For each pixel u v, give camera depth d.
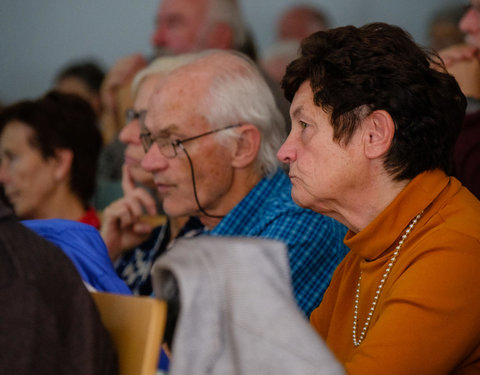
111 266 3.41
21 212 5.20
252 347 1.96
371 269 2.97
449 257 2.68
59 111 5.19
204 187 4.13
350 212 2.96
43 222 3.31
